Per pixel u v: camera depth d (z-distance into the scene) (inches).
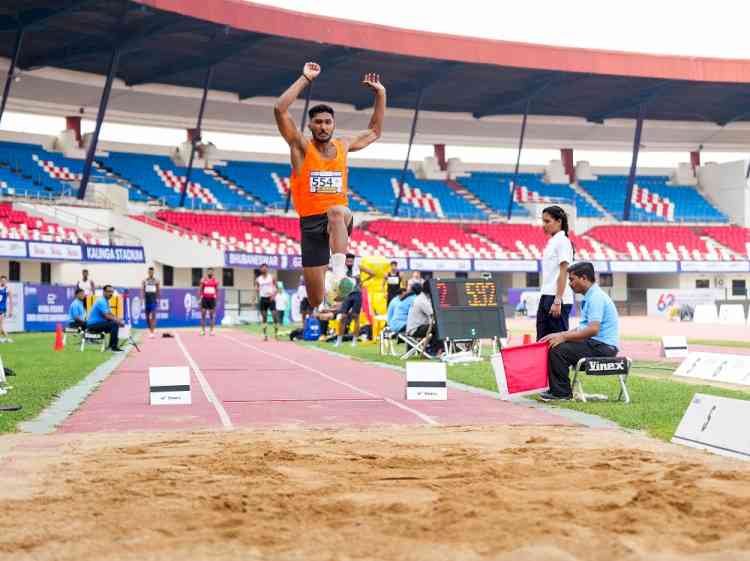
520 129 2251.5
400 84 1887.3
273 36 1496.1
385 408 383.2
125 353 775.1
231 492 188.7
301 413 366.0
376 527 158.4
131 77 1795.0
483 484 196.7
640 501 177.5
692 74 1834.4
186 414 362.0
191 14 1355.8
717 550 143.8
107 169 1914.4
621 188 2353.6
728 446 244.7
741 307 1464.1
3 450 261.0
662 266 1936.5
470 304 680.4
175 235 1640.0
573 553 142.3
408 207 2116.1
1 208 1466.5
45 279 1496.1
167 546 147.3
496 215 2148.1
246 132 2074.3
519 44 1718.8
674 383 478.0
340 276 253.9
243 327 1445.6
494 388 469.4
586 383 474.9
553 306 419.8
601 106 2142.0
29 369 581.6
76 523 162.6
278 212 1994.3
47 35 1472.7
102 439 285.1
